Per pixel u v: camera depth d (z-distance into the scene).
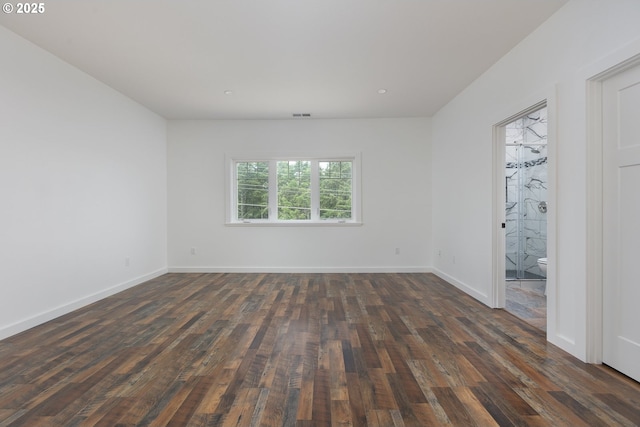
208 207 5.36
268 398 1.77
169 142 5.34
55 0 2.26
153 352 2.35
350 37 2.79
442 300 3.71
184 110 4.84
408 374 2.02
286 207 5.46
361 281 4.68
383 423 1.55
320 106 4.68
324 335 2.66
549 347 2.42
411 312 3.27
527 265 5.07
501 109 3.20
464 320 3.03
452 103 4.43
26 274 2.82
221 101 4.43
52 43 2.88
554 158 2.43
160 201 5.16
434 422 1.56
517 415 1.61
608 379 1.94
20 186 2.77
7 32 2.65
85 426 1.53
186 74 3.54
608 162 2.09
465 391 1.83
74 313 3.24
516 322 2.97
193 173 5.34
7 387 1.88
